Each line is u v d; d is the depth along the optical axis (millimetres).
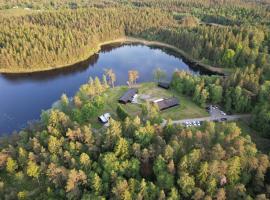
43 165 103875
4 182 108500
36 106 171500
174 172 92438
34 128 129000
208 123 118188
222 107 150750
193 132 115750
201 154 93625
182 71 171000
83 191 94812
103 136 112312
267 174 94125
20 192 96688
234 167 88250
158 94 164625
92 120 143000
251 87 150250
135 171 96500
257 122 130750
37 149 111062
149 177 98062
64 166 103500
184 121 137875
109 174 94688
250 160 91562
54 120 124125
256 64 190750
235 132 109875
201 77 168125
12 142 123625
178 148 98125
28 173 103188
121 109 142250
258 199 80062
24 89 192375
